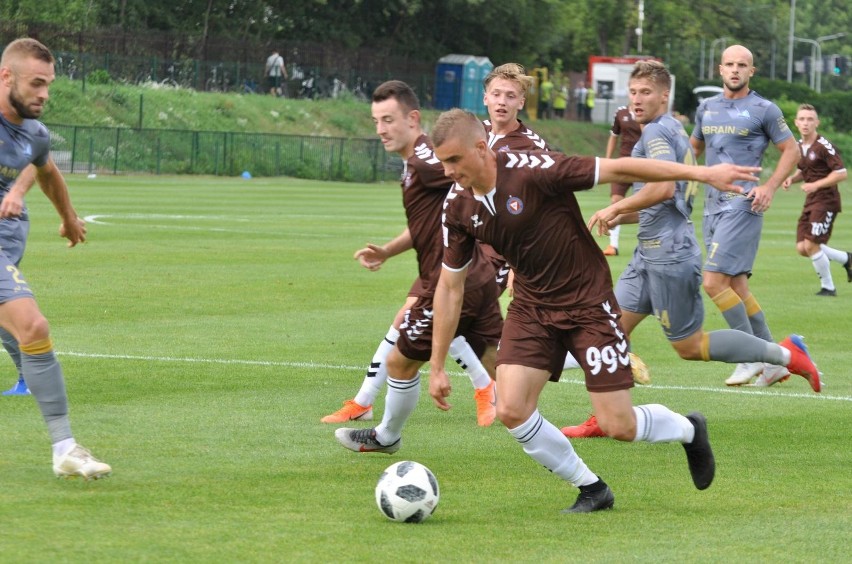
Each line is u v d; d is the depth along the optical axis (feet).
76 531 29.73
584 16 424.46
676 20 435.12
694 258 45.96
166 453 38.68
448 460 39.17
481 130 31.53
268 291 81.35
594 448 41.57
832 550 29.66
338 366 55.62
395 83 41.06
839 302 84.99
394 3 369.50
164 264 94.73
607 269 33.35
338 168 262.47
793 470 38.37
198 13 345.72
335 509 32.71
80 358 55.31
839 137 384.68
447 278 34.47
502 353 33.35
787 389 53.47
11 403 45.50
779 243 133.69
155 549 28.43
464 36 391.45
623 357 32.91
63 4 303.68
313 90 323.37
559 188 31.78
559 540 30.25
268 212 156.46
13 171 39.45
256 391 49.47
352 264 99.14
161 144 243.60
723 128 58.08
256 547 28.84
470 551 29.12
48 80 38.01
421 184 40.50
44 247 103.60
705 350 45.83
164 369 53.31
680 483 36.63
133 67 288.30
